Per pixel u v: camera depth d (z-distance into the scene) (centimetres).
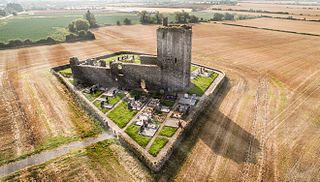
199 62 5769
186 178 2375
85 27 9912
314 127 3188
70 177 2366
